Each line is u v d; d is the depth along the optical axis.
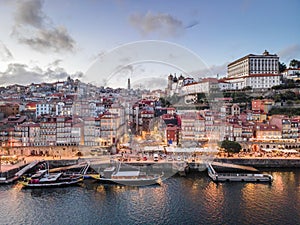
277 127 89.81
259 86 140.00
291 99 113.75
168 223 36.81
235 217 39.28
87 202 46.00
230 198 47.50
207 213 40.47
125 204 43.47
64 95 155.00
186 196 47.75
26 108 123.38
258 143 84.06
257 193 50.69
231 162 72.69
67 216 40.41
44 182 56.97
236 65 173.88
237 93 129.12
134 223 36.78
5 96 163.75
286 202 45.75
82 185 56.12
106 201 44.97
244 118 99.56
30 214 41.78
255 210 42.06
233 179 58.62
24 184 56.53
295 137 89.06
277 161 72.31
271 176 59.16
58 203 46.53
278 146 83.69
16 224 38.34
